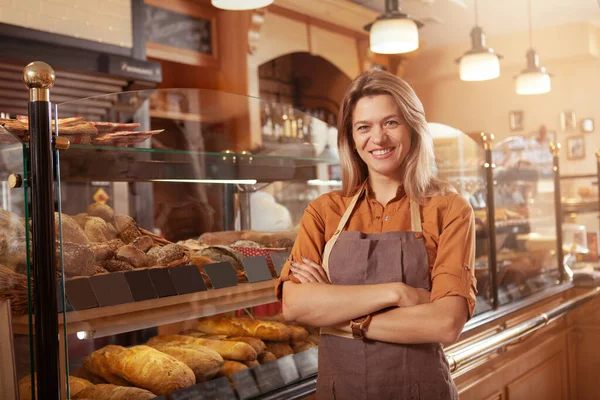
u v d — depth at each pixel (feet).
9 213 4.76
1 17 10.69
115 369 5.34
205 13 16.78
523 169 10.56
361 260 5.47
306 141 7.63
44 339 4.56
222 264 6.14
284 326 6.49
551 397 10.71
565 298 11.06
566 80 21.09
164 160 5.96
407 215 5.61
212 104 6.82
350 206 5.76
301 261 5.73
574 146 20.65
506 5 19.89
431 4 19.71
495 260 9.25
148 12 15.12
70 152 5.03
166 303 5.45
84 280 4.98
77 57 11.74
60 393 4.65
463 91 23.75
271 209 7.61
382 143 5.48
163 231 7.28
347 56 21.50
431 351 5.38
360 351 5.35
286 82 22.36
